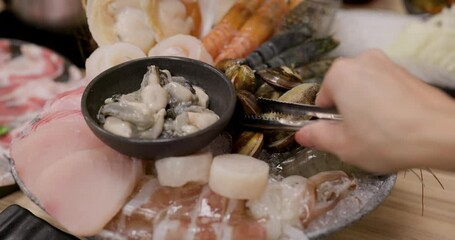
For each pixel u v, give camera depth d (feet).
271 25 1.89
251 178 1.03
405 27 1.98
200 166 1.06
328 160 1.18
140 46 1.61
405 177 1.50
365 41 2.01
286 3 1.99
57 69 2.16
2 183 1.44
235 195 1.05
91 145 1.16
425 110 0.89
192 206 1.08
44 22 2.18
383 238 1.33
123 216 1.09
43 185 1.12
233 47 1.76
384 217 1.38
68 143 1.18
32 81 2.10
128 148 1.04
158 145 1.02
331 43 1.93
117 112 1.08
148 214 1.08
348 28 2.06
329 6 2.02
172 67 1.24
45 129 1.22
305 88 1.29
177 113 1.11
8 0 2.27
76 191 1.10
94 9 1.58
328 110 1.09
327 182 1.14
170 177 1.06
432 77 1.87
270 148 1.22
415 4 2.38
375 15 2.12
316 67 1.79
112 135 1.03
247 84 1.30
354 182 1.15
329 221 1.08
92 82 1.16
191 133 1.04
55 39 2.27
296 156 1.21
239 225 1.06
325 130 1.01
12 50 2.24
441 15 1.99
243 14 1.86
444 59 1.85
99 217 1.07
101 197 1.09
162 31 1.62
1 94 2.04
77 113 1.26
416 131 0.89
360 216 1.09
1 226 1.25
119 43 1.48
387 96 0.91
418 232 1.34
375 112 0.90
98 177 1.11
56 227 1.30
